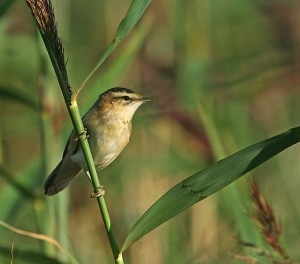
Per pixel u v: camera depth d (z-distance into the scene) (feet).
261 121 43.21
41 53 29.99
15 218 31.96
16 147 41.75
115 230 39.34
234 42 44.45
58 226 29.84
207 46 43.04
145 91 41.04
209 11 43.21
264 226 21.99
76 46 44.75
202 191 19.17
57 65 18.62
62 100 32.37
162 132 40.16
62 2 37.52
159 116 39.75
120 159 40.19
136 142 40.27
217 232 36.83
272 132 43.37
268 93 42.45
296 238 34.91
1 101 41.75
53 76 30.32
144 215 19.16
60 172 26.76
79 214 39.83
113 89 27.35
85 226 39.37
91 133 26.63
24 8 43.73
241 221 26.11
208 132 29.53
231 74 41.91
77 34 44.96
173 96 40.45
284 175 40.65
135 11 19.02
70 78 40.45
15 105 41.86
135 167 40.01
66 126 30.32
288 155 41.14
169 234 37.09
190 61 41.83
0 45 39.99
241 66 42.63
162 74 41.86
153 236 36.76
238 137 39.58
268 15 45.60
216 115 39.27
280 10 45.60
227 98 40.01
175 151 40.14
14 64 41.29
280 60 43.80
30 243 33.58
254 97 42.57
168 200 19.22
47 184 26.89
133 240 19.04
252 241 25.71
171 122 40.14
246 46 44.65
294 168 40.91
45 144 29.99
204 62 41.91
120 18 43.62
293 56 43.93
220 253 32.27
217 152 29.25
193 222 37.52
